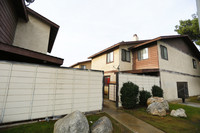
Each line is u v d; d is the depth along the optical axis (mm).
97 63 12672
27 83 3314
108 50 10875
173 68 9070
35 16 6238
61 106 3852
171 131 3148
